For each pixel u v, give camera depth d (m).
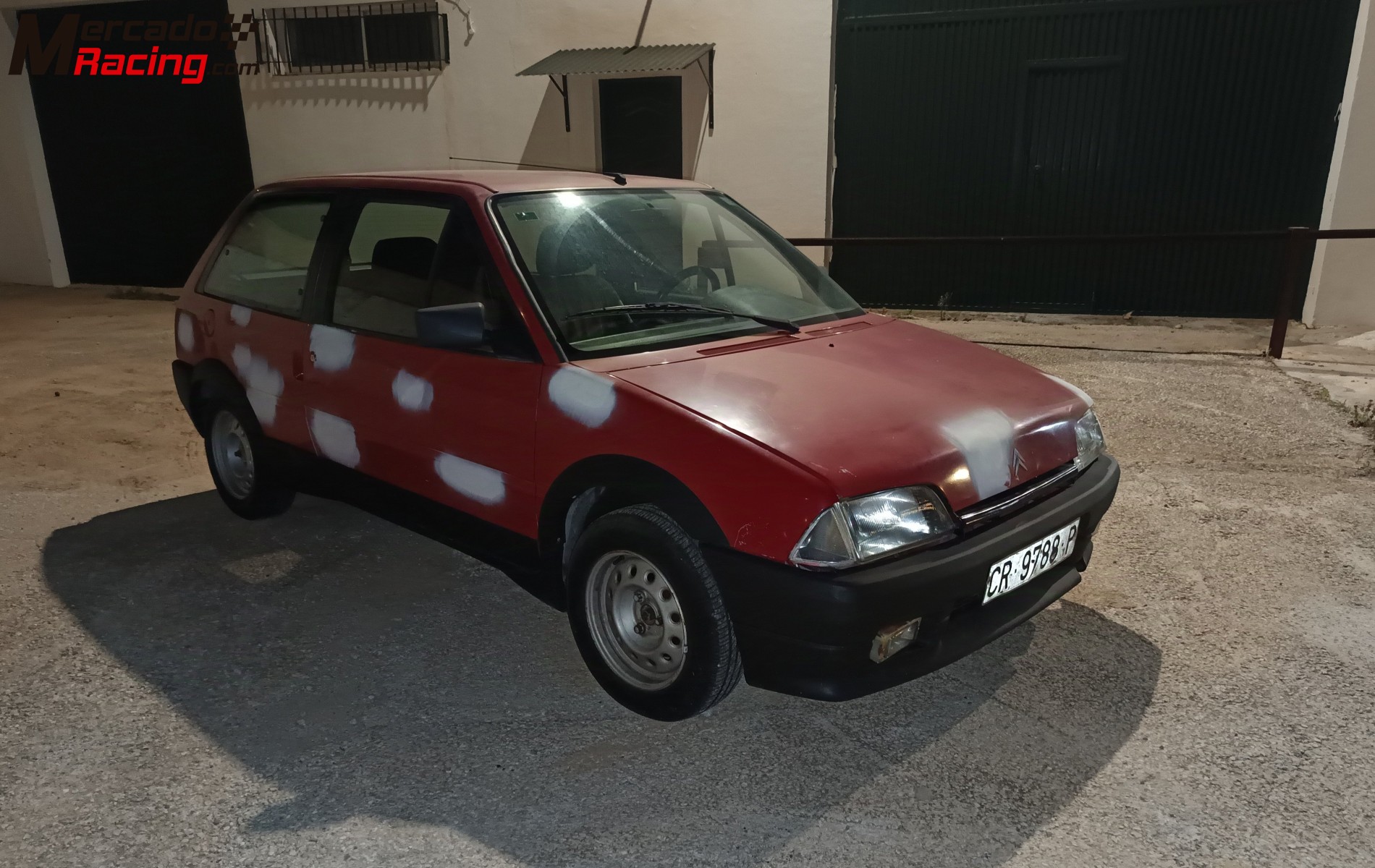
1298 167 8.59
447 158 10.77
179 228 12.09
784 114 9.48
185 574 3.98
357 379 3.57
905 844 2.37
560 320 3.05
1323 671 3.14
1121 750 2.74
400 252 3.48
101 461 5.51
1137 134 8.88
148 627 3.52
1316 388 6.49
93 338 9.10
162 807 2.52
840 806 2.52
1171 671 3.16
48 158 12.48
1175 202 8.97
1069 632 3.42
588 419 2.82
